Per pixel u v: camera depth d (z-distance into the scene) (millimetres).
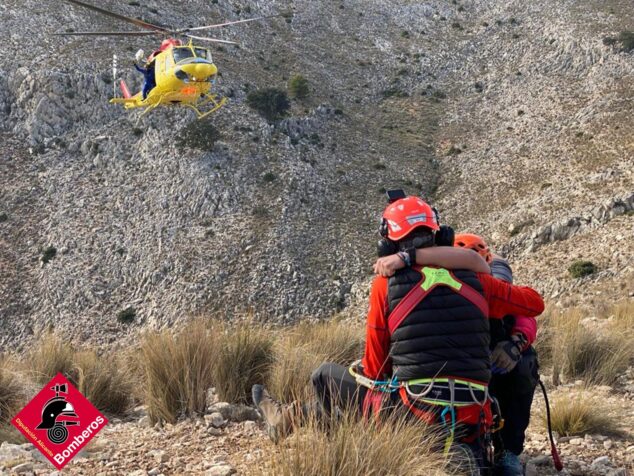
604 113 91500
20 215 79750
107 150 86312
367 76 120625
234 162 84062
